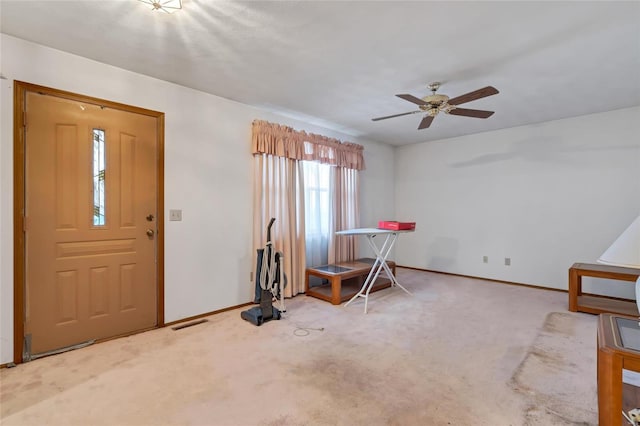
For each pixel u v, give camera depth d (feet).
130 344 8.45
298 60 8.42
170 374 6.93
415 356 7.81
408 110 12.50
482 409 5.76
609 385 4.40
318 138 14.29
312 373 6.99
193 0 5.96
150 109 9.45
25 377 6.79
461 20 6.63
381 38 7.33
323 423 5.39
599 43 7.52
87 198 8.37
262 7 6.18
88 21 6.68
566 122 13.74
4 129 7.22
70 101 8.08
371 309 11.49
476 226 16.55
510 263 15.42
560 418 5.51
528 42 7.49
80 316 8.27
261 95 10.94
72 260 8.15
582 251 13.44
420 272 18.22
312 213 14.56
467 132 16.21
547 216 14.30
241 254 11.70
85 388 6.40
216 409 5.75
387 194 19.33
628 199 12.41
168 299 9.86
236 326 9.78
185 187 10.22
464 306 11.83
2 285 7.21
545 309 11.45
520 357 7.76
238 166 11.64
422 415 5.59
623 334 4.98
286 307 11.75
